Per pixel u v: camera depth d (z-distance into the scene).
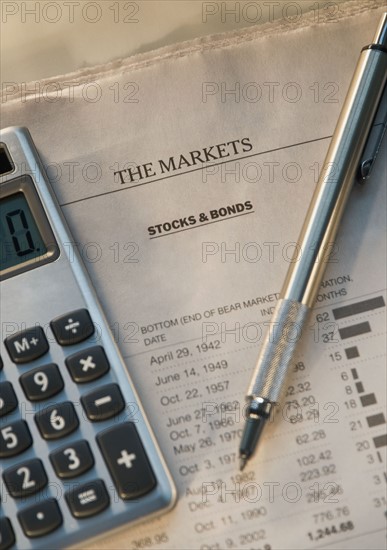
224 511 0.37
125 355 0.40
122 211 0.43
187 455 0.38
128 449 0.38
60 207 0.43
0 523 0.37
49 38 0.47
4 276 0.40
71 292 0.40
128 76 0.45
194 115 0.44
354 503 0.37
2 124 0.44
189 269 0.42
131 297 0.42
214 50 0.45
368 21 0.45
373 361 0.39
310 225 0.40
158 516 0.37
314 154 0.43
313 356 0.40
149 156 0.44
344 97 0.44
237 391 0.39
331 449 0.38
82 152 0.44
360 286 0.41
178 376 0.40
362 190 0.42
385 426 0.38
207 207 0.43
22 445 0.38
